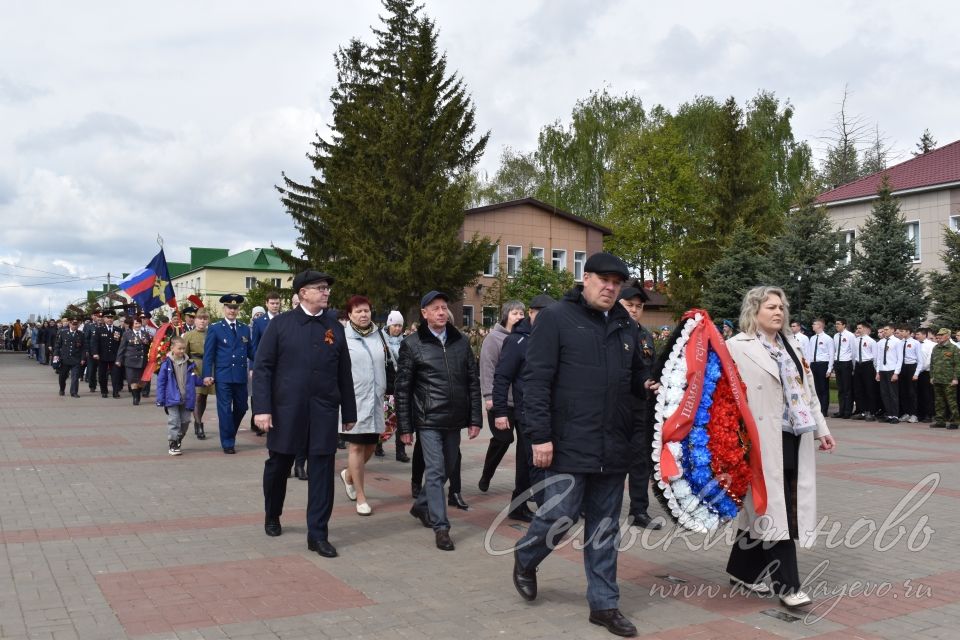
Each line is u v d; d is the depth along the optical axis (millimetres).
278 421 6262
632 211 48625
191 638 4258
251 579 5355
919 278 24625
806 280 25406
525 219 43219
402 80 33906
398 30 36688
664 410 4918
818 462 11172
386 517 7445
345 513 7621
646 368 5020
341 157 34312
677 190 47781
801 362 5086
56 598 4883
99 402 19359
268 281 48250
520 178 60312
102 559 5781
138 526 6844
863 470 10414
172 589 5102
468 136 34438
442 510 6398
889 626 4637
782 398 4973
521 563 4969
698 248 39906
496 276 37281
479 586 5316
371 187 30953
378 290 30797
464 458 11305
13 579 5266
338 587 5223
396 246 31547
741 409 4871
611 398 4676
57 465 10039
